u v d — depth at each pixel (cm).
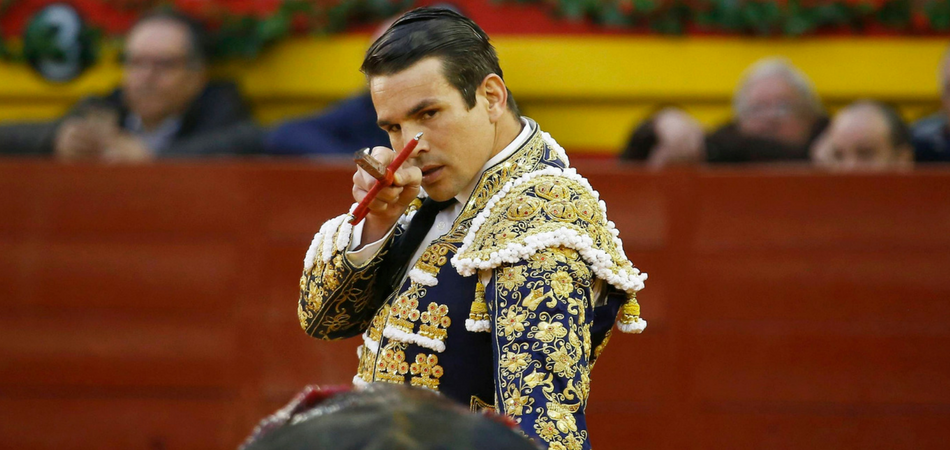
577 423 515
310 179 1573
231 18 1912
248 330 1569
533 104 1923
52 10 1955
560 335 528
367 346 607
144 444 1566
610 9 1916
